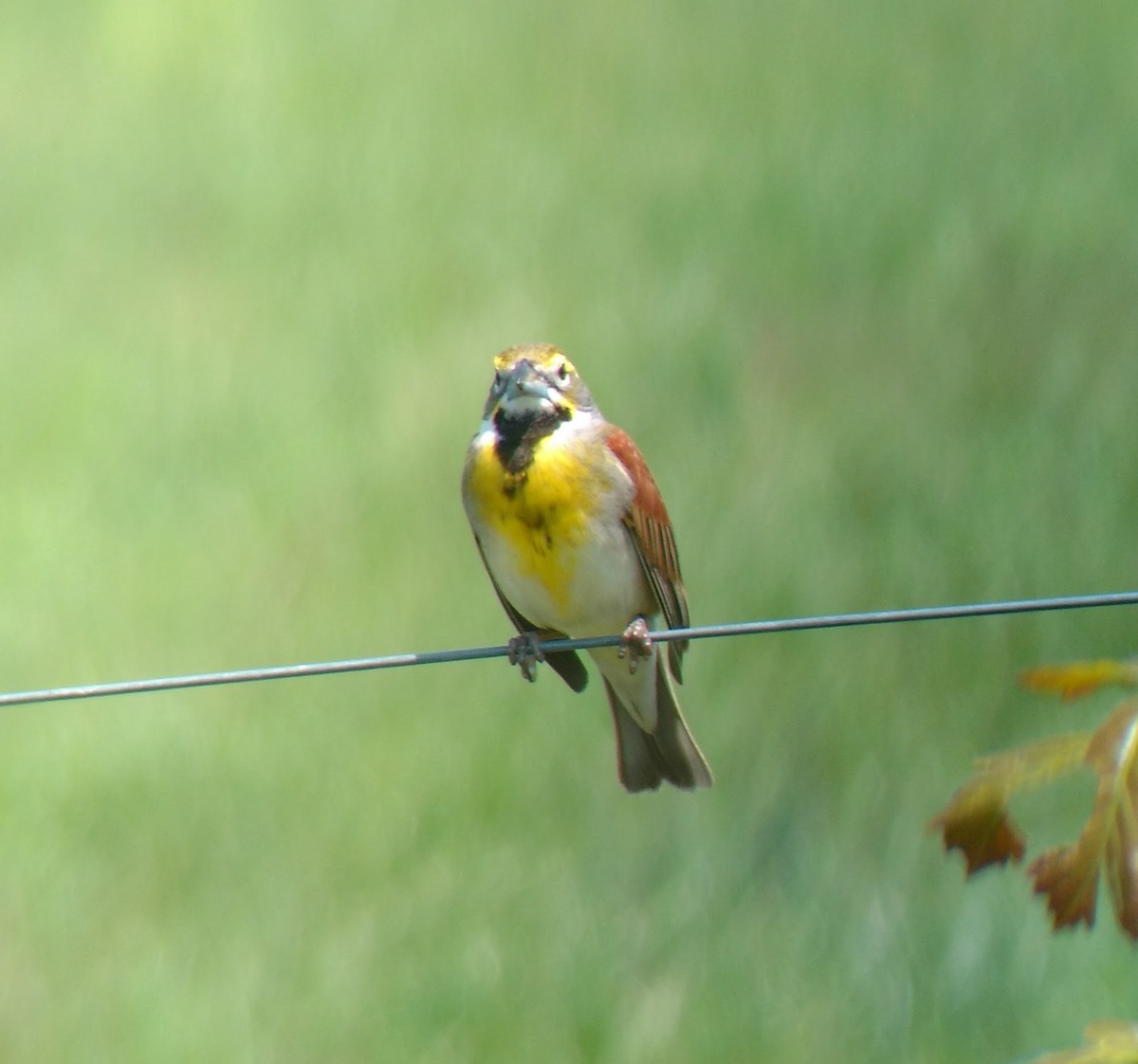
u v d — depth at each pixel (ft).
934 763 38.17
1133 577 42.98
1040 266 57.98
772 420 51.29
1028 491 46.29
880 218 62.34
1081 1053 13.93
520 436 26.30
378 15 82.28
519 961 34.17
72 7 84.17
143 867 37.06
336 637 43.96
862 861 36.11
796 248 61.05
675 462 49.29
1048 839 34.76
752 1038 32.55
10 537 48.29
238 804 38.42
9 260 65.10
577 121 72.43
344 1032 33.12
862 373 53.62
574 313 58.34
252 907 35.99
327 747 39.75
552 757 38.73
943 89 71.10
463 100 74.90
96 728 40.55
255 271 63.26
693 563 44.50
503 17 80.79
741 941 34.63
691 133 70.28
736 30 78.02
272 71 78.33
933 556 44.09
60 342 58.90
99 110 76.13
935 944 33.71
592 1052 32.50
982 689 40.27
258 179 69.82
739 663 41.27
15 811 38.50
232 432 52.90
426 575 45.57
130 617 44.91
